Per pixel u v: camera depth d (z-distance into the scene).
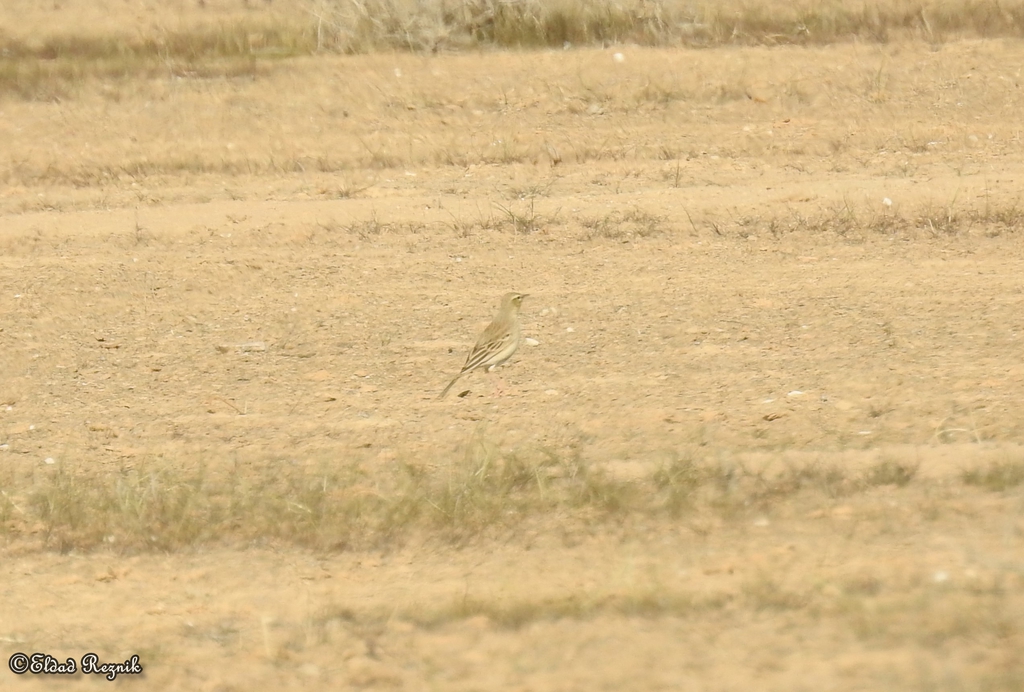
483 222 50.97
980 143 59.09
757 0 79.44
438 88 68.88
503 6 76.12
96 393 38.03
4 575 27.75
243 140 63.69
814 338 39.16
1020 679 19.84
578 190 55.25
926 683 19.97
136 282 46.69
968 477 28.47
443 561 27.22
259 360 39.97
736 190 53.91
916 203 50.88
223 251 49.31
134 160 61.31
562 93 67.69
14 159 61.75
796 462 30.08
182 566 27.86
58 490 31.08
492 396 36.34
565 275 45.75
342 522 29.22
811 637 21.98
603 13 76.38
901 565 24.52
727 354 38.22
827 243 47.50
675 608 23.56
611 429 33.50
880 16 76.06
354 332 41.81
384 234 50.53
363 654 22.97
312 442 34.00
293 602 25.78
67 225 52.91
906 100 65.12
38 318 43.94
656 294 43.59
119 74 73.00
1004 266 44.44
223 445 34.09
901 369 36.19
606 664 21.72
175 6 90.94
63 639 24.48
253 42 78.81
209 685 22.22
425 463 32.16
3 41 82.50
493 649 22.77
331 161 60.78
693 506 28.31
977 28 74.12
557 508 28.98
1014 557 24.45
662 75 69.25
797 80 67.75
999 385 34.59
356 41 76.19
